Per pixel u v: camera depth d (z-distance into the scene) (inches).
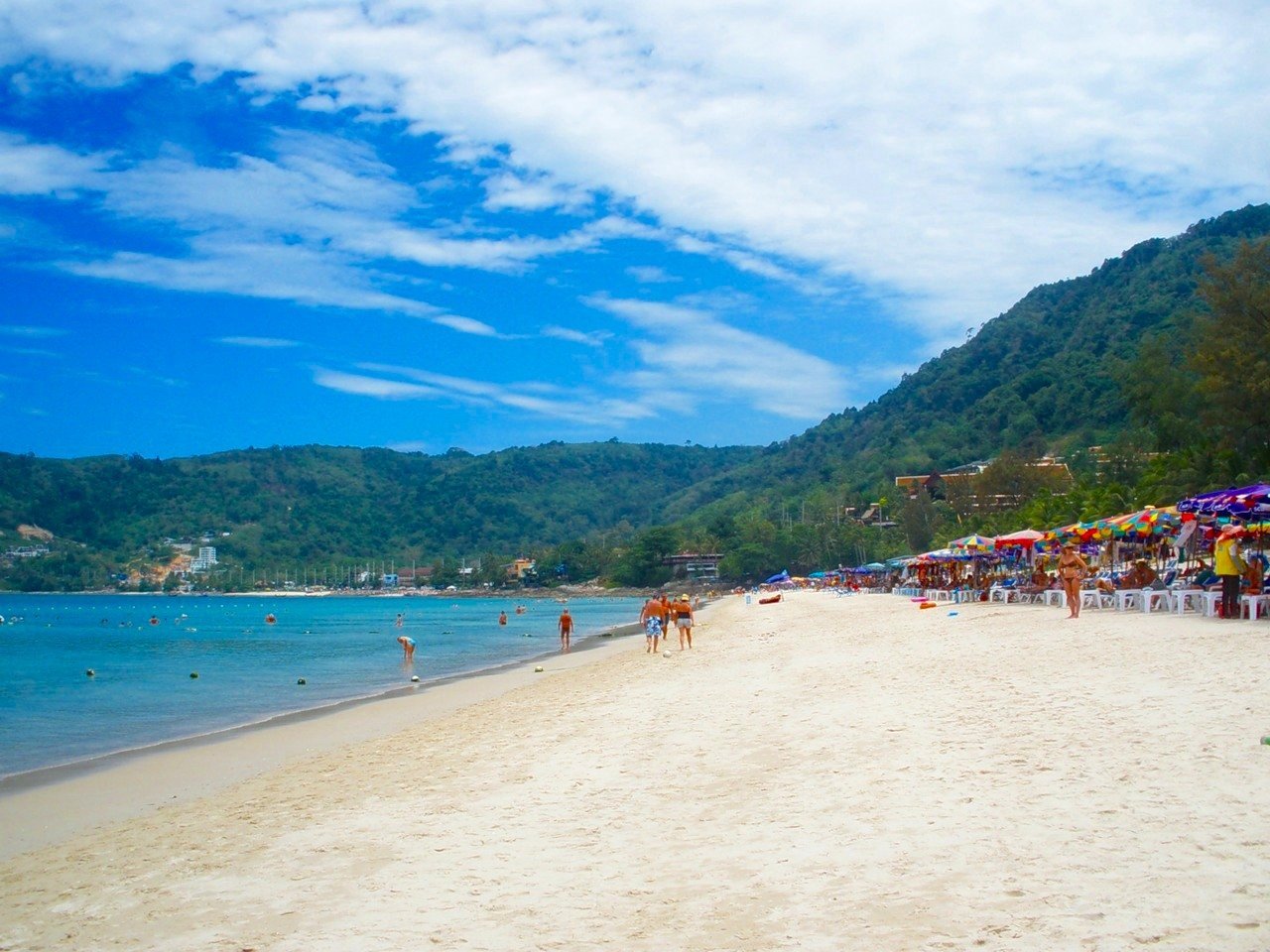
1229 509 912.9
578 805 397.4
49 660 1845.5
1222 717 411.8
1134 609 1197.1
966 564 2357.3
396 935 261.3
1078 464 5260.8
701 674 927.7
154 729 885.2
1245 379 1932.8
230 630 3262.8
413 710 917.8
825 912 245.8
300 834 398.9
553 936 250.5
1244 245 2007.9
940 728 469.1
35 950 281.0
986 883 251.4
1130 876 243.0
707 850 313.4
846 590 4067.4
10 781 633.0
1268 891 223.8
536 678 1182.3
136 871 371.2
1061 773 351.3
